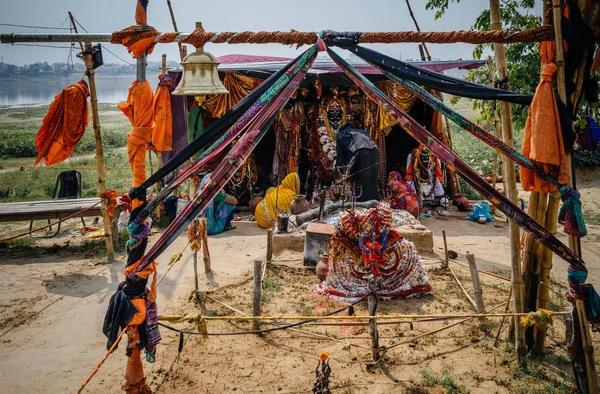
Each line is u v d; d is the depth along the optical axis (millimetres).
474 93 4887
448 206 13211
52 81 194750
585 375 4891
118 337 4539
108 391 5332
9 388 5387
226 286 7957
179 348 5520
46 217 10367
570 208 4742
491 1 5309
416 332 6465
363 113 13133
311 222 9742
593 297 4734
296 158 13273
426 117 13797
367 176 11188
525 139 4938
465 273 8375
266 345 6203
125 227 11492
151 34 4965
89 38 4945
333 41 4871
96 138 9141
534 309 5828
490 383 5348
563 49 4738
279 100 4676
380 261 6402
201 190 4434
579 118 7438
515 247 5574
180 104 11773
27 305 7527
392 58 4922
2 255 9992
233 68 11938
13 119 45219
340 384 5359
